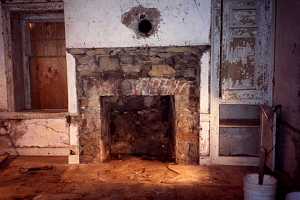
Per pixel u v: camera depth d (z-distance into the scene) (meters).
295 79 3.33
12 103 4.55
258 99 4.07
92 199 3.22
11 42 4.45
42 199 3.21
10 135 4.60
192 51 4.01
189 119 4.18
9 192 3.41
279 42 3.75
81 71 4.16
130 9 3.95
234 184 3.59
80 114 4.24
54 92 5.01
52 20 4.75
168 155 4.79
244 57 4.02
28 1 4.30
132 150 4.88
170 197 3.26
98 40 4.02
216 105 4.12
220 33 3.99
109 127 4.79
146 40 3.99
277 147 3.80
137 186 3.54
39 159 4.49
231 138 4.30
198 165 4.23
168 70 4.11
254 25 3.96
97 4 3.96
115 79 4.14
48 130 4.57
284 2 3.58
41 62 4.95
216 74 4.06
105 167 4.18
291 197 2.72
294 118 3.36
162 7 3.93
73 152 4.31
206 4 3.90
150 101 4.81
